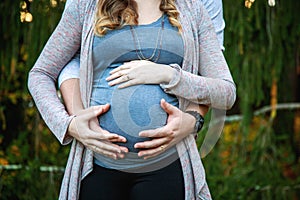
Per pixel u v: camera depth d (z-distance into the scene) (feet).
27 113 14.02
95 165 6.98
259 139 14.97
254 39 13.08
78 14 7.13
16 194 13.75
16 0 12.55
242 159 14.93
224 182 14.61
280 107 14.93
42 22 12.35
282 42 13.34
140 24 6.95
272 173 14.88
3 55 12.99
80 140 6.89
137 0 7.00
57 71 7.32
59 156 14.14
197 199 6.99
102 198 6.89
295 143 15.69
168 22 6.98
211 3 7.49
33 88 7.20
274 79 13.52
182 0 7.12
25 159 13.96
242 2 12.46
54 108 7.04
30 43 12.49
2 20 12.71
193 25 7.04
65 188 7.06
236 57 13.00
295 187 14.82
